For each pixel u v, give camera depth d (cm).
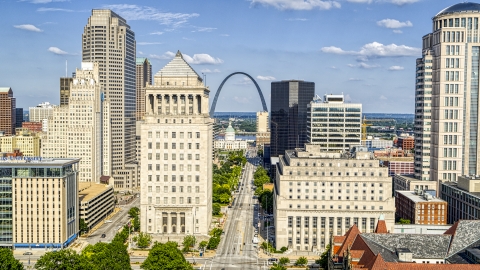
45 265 18075
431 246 16712
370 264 14488
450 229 17900
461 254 16188
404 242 16900
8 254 18450
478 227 17138
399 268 14050
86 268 18225
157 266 19412
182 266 19625
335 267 16600
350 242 18038
